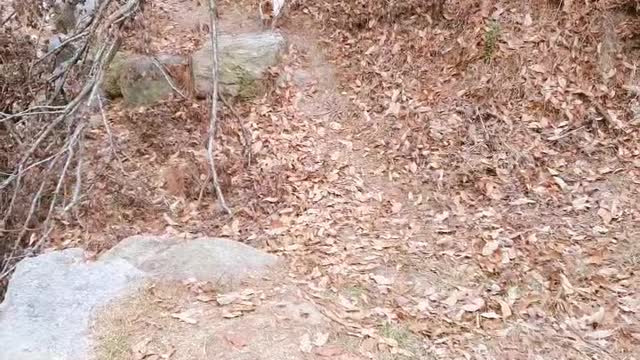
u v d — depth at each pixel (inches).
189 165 148.1
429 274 113.0
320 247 119.4
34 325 90.2
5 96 146.3
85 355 85.8
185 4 222.2
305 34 191.9
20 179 130.5
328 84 174.1
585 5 160.7
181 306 95.0
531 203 129.3
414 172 141.5
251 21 205.5
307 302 98.2
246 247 110.3
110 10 148.1
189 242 109.6
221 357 85.8
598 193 129.8
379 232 125.1
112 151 139.3
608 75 150.6
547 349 95.8
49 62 153.4
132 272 101.1
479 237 121.7
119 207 136.3
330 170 145.1
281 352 86.9
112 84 180.1
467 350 94.7
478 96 154.6
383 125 156.6
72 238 127.3
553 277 110.7
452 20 173.8
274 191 138.0
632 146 138.3
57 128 141.1
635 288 108.1
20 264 103.4
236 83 171.0
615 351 95.9
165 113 171.2
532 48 158.6
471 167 139.0
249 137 151.4
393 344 92.7
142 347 87.1
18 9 153.5
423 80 165.9
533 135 143.7
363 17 187.0
